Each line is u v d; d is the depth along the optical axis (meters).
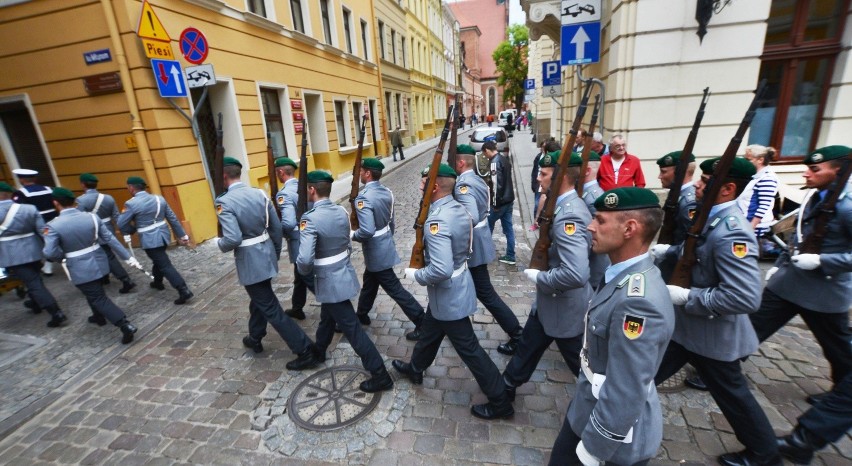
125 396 3.12
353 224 3.90
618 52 5.38
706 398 2.69
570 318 2.32
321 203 2.87
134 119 6.14
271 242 3.35
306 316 4.27
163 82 6.07
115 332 4.14
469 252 2.53
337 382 3.11
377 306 4.37
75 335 4.12
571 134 2.29
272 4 9.04
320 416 2.75
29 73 6.35
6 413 2.97
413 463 2.33
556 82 9.12
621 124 5.56
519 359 2.58
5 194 4.06
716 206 1.95
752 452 2.07
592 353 1.60
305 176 3.37
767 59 5.08
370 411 2.76
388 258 3.56
